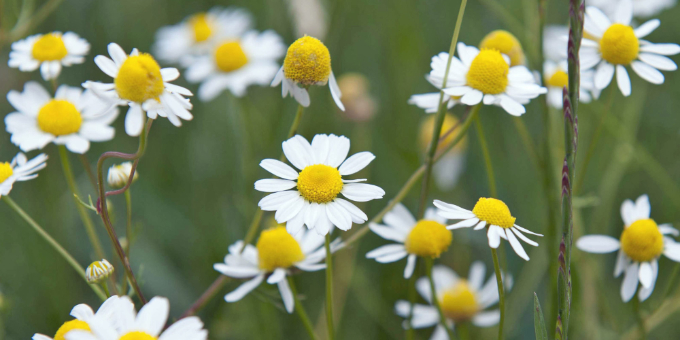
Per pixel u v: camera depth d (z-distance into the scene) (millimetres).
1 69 586
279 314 540
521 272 535
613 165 548
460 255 545
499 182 569
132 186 564
